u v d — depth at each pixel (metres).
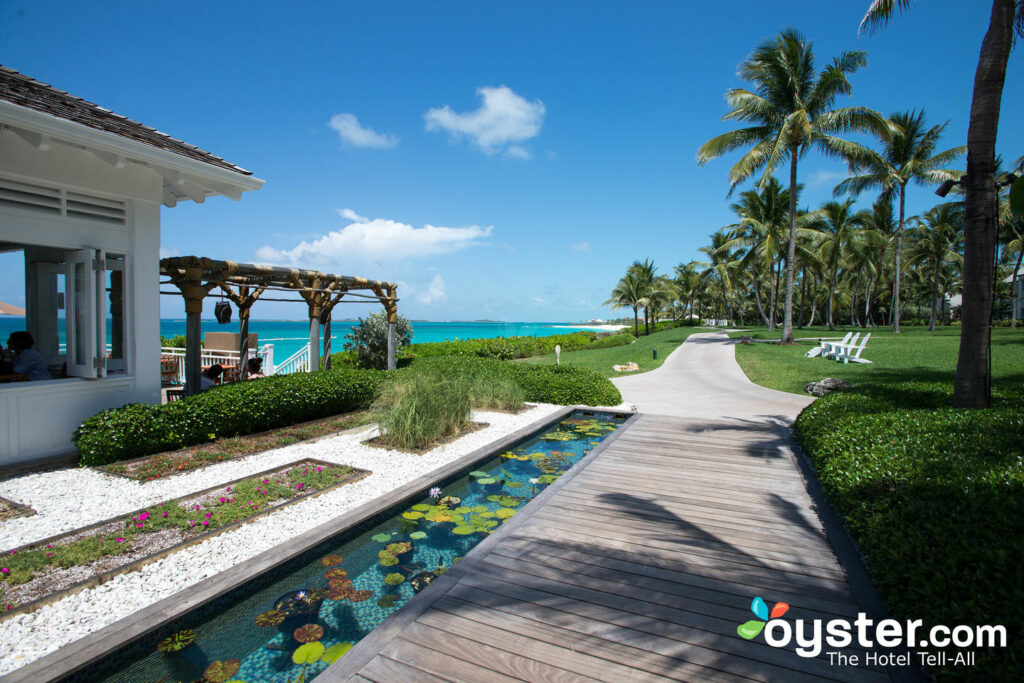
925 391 6.79
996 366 11.29
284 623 2.81
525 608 2.69
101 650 2.29
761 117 18.53
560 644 2.39
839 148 17.56
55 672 2.14
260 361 11.06
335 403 7.81
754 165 18.44
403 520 4.22
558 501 4.29
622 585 2.91
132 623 2.48
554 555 3.29
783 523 3.78
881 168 20.17
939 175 21.33
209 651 2.58
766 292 49.50
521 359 23.44
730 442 6.36
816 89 17.27
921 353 15.29
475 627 2.52
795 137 17.83
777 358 16.39
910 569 2.46
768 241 22.30
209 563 3.20
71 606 2.70
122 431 5.20
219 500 4.20
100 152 5.14
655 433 6.89
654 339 33.53
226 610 2.85
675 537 3.55
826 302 48.56
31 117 4.15
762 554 3.28
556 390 9.51
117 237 5.89
